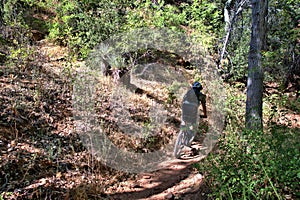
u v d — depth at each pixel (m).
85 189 4.01
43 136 4.90
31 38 8.05
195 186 4.32
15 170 4.00
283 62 9.48
